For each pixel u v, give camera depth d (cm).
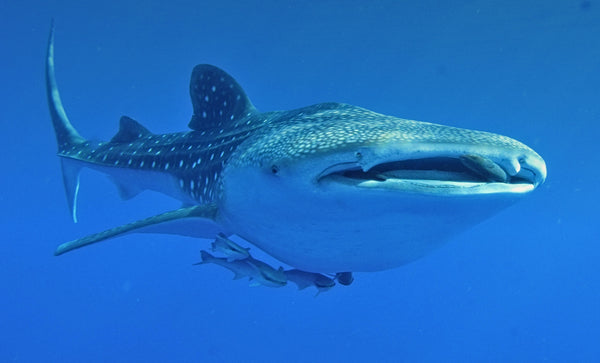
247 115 497
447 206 246
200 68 543
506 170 261
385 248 290
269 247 347
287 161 266
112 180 715
